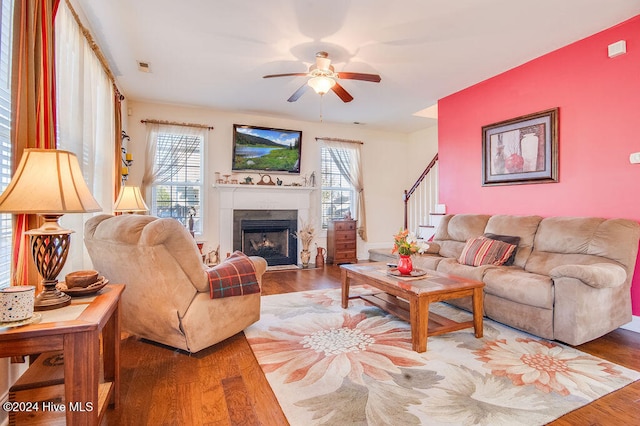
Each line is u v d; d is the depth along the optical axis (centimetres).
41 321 126
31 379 145
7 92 171
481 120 427
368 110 546
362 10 268
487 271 307
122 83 427
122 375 206
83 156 266
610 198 300
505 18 281
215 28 297
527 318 266
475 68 385
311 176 623
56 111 205
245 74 398
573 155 329
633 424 159
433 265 372
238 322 259
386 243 694
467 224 408
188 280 220
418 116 583
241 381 200
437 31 302
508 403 175
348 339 261
